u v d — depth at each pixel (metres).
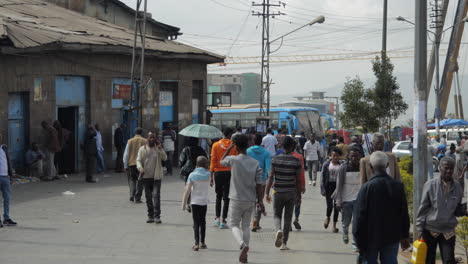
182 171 13.49
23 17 24.27
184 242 11.15
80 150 24.83
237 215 9.40
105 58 25.91
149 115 29.33
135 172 16.55
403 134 67.56
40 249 10.25
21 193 17.83
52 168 21.70
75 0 31.81
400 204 7.18
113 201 16.64
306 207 16.75
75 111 24.58
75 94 24.44
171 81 31.16
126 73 27.31
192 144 13.59
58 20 26.80
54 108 22.94
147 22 36.59
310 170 23.64
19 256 9.67
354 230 7.26
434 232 7.70
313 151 23.55
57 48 21.53
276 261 9.60
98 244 10.80
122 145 25.50
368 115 28.98
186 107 32.19
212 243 11.08
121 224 13.02
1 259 9.43
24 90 21.36
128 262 9.38
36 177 21.58
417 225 7.80
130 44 26.69
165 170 28.88
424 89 9.90
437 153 30.94
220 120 47.59
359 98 29.36
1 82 20.17
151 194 13.30
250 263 9.43
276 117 45.03
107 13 34.09
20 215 13.87
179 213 14.80
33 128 21.88
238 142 9.51
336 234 12.30
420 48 9.89
